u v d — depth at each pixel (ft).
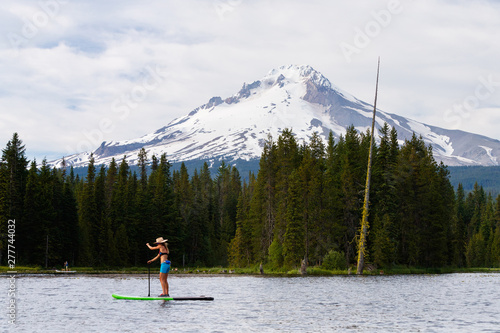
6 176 317.63
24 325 77.61
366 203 255.70
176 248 393.50
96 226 371.76
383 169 312.50
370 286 163.22
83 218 371.97
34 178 336.49
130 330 73.82
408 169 314.14
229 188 612.70
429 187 321.32
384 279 207.92
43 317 85.40
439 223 317.63
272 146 330.75
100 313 89.81
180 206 431.84
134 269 350.23
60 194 349.00
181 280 202.18
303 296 125.90
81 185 448.65
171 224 393.91
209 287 157.38
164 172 460.96
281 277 225.97
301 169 291.58
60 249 336.90
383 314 92.79
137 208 383.45
